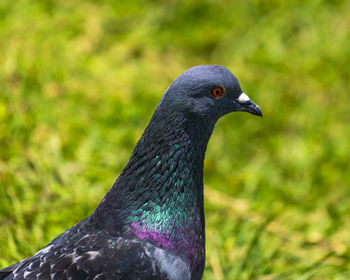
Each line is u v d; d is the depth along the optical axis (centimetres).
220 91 727
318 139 1354
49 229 921
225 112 747
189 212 734
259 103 1409
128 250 694
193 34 1537
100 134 1167
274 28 1561
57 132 1120
